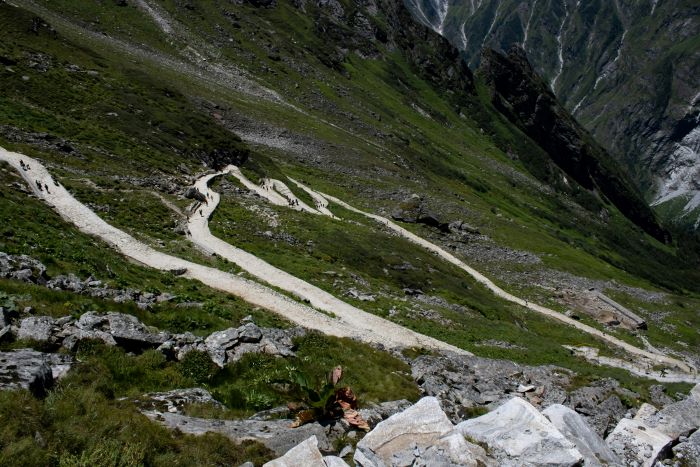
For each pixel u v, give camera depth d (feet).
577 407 72.54
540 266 333.62
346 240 206.59
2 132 170.81
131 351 48.78
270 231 189.37
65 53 290.56
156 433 31.94
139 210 157.89
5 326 42.73
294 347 63.46
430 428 32.99
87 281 75.00
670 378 189.26
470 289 222.69
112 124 231.09
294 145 394.93
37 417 28.73
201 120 298.35
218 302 99.40
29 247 81.61
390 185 385.70
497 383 78.38
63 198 141.38
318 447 34.12
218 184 234.99
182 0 614.34
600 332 252.83
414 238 297.33
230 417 40.88
